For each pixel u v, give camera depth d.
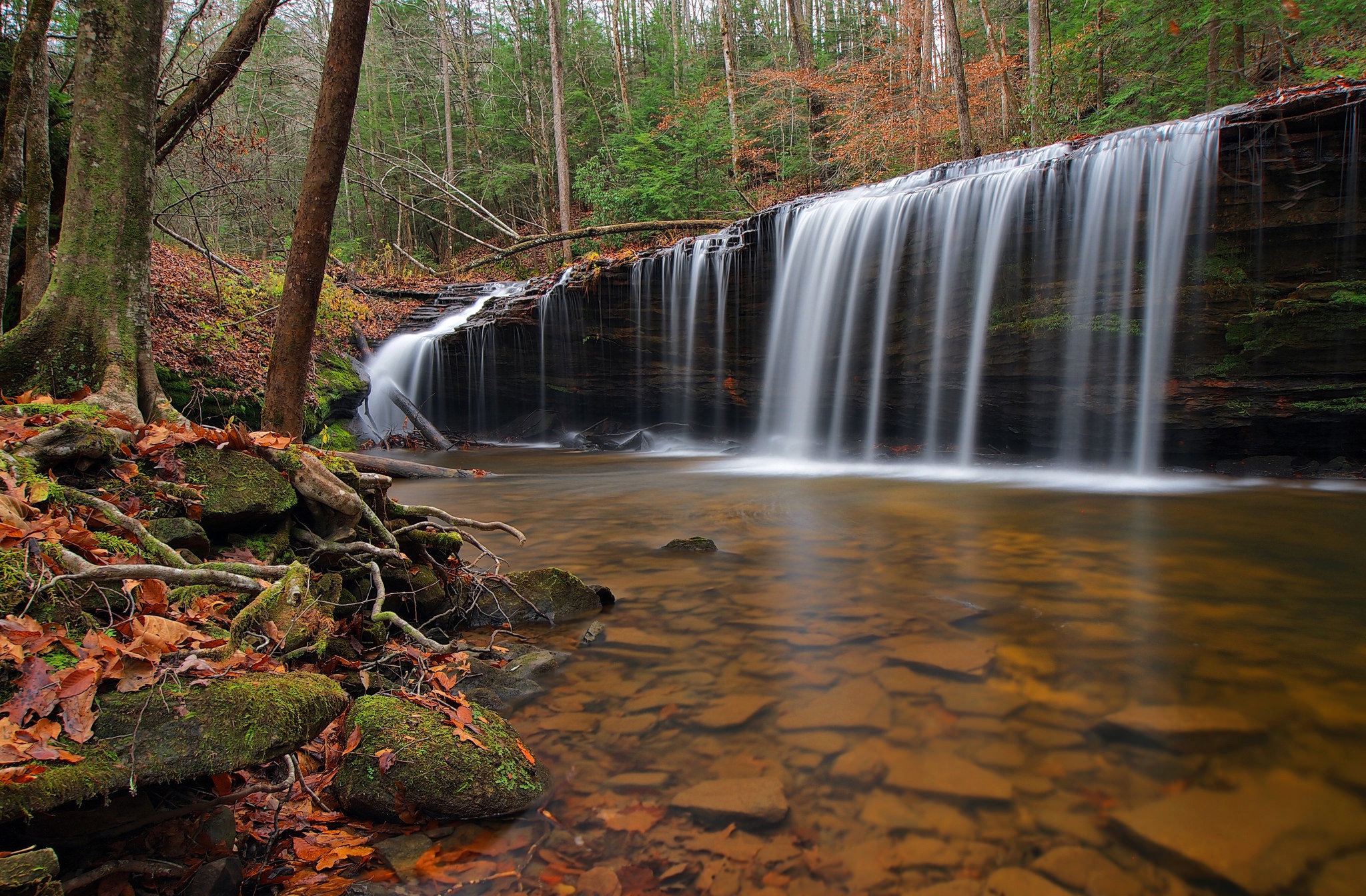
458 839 2.11
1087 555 5.30
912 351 11.08
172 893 1.72
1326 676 3.10
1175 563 5.06
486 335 16.56
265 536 3.44
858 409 11.98
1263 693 2.94
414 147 31.92
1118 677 3.13
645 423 15.62
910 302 10.96
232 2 16.28
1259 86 12.37
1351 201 7.52
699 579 4.87
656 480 10.26
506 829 2.15
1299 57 12.34
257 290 13.67
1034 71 15.08
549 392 16.44
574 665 3.42
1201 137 8.15
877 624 3.88
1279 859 1.94
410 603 3.88
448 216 28.52
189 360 10.55
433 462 13.02
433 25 27.23
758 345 13.02
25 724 1.68
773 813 2.17
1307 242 7.88
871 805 2.24
